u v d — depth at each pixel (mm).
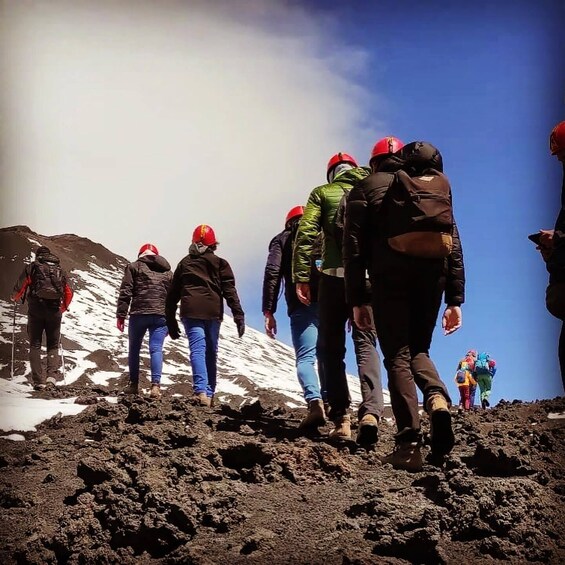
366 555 3584
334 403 5648
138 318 9031
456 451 5230
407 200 4480
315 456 4938
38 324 10055
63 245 44000
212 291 7992
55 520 4281
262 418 6793
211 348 8062
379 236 4625
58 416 6703
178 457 4777
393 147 4945
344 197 5527
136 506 4121
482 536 3803
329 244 5656
